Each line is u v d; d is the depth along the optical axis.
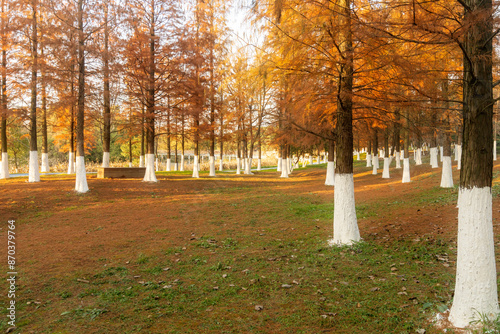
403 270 5.40
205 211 11.81
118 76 16.55
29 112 17.09
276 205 12.97
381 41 4.58
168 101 20.98
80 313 4.16
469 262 3.62
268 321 3.90
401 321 3.79
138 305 4.40
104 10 15.15
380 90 6.10
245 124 24.09
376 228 8.49
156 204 13.34
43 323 3.91
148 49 18.44
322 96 6.76
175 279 5.36
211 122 23.84
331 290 4.75
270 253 6.74
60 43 13.60
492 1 3.55
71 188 15.66
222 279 5.30
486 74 3.63
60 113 19.62
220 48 14.65
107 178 20.30
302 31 5.64
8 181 18.05
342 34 5.34
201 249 7.10
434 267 5.44
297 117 7.47
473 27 3.56
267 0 6.01
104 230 8.91
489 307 3.54
